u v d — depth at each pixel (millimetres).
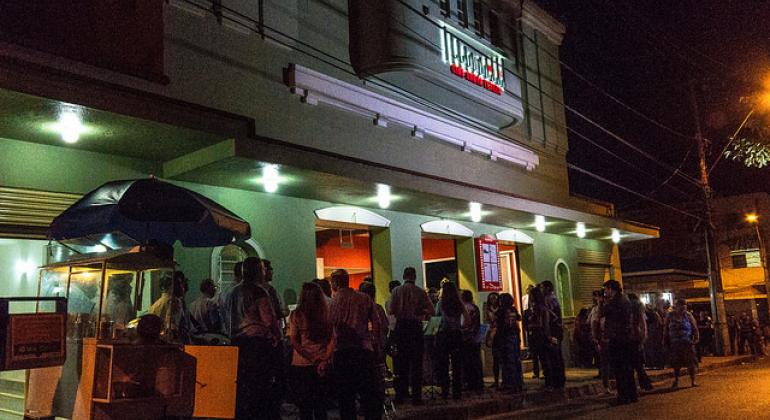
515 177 17984
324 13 12898
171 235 9000
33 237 9000
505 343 12336
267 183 11250
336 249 15242
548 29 20250
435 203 14047
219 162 9703
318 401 7734
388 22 13148
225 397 7117
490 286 16781
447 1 14984
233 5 11109
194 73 10203
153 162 10461
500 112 16578
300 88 11938
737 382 14695
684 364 14164
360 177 11297
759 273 42531
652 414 10023
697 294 40125
